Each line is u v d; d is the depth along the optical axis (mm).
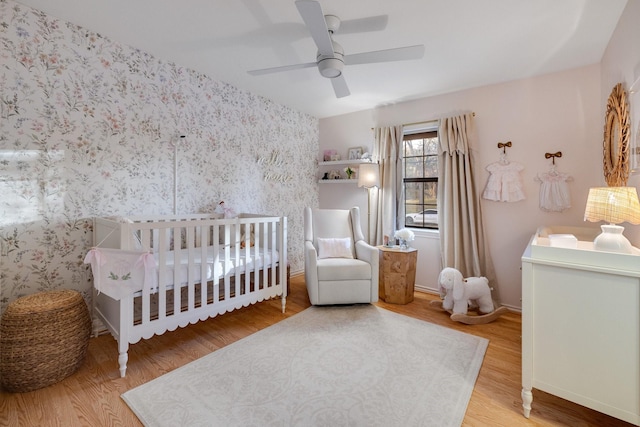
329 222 3508
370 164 3635
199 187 2998
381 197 3799
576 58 2537
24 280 2006
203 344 2215
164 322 2047
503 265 3082
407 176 3816
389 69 2771
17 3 1920
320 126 4562
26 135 1983
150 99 2598
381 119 3939
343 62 2025
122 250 1833
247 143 3473
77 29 2170
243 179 3438
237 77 3062
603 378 1330
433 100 3488
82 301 1937
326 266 2895
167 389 1669
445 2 1820
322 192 4543
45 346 1680
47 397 1605
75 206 2209
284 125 3959
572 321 1397
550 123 2816
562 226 2717
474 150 3156
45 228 2084
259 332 2400
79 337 1837
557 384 1438
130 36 2305
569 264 1387
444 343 2223
